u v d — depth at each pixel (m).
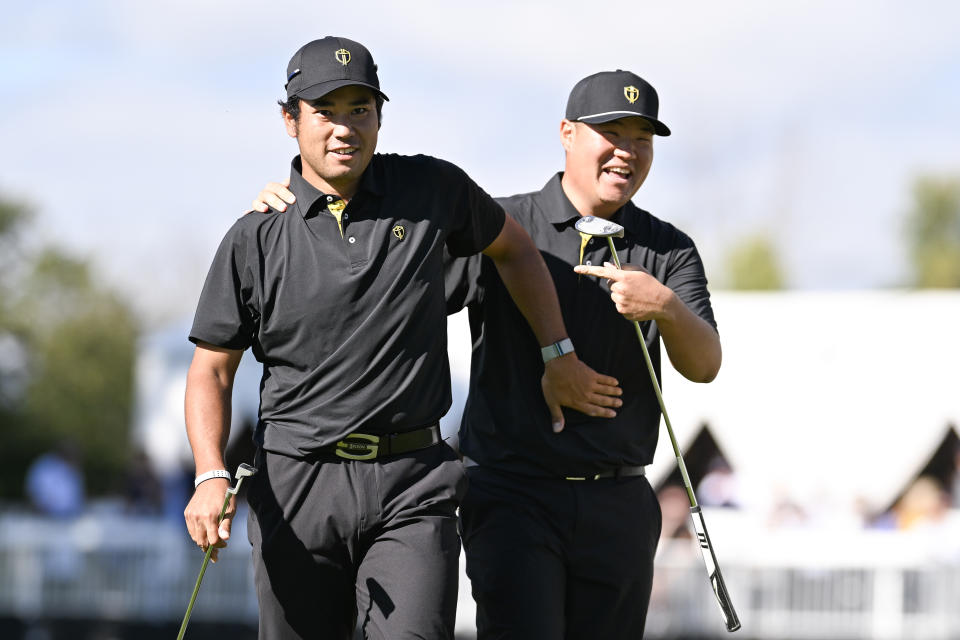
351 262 14.73
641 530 17.70
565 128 17.78
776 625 47.97
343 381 14.74
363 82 14.49
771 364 55.41
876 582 47.88
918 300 55.75
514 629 17.16
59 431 133.75
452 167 15.65
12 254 142.38
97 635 53.69
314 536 14.97
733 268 153.38
